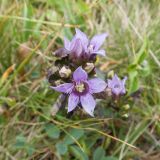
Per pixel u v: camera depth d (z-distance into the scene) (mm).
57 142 117
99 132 115
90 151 119
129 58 135
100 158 113
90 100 104
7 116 123
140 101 128
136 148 116
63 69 105
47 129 117
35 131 121
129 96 120
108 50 137
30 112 124
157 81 132
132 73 123
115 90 113
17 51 131
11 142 120
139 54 125
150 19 144
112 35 140
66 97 111
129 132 121
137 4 147
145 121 124
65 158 116
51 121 119
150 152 122
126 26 140
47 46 133
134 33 140
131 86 121
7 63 132
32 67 130
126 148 120
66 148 113
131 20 144
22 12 138
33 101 124
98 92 106
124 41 138
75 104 104
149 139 124
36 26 135
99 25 142
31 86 128
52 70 109
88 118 117
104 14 144
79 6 142
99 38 109
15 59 132
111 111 118
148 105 126
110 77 120
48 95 124
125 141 119
